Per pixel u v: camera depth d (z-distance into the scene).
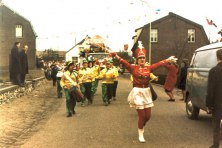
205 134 10.39
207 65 11.62
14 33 64.88
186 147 8.85
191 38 61.66
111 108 16.12
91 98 17.69
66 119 13.23
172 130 11.02
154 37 62.25
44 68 51.72
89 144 9.26
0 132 10.91
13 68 21.33
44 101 19.25
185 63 19.27
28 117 13.70
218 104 8.13
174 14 62.03
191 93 12.92
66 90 13.78
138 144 9.21
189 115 13.12
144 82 9.64
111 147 8.93
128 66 9.72
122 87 29.47
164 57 62.16
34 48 65.69
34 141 9.70
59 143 9.42
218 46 11.27
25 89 23.05
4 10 63.94
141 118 9.51
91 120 12.93
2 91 17.36
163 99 20.08
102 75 16.97
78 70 17.25
